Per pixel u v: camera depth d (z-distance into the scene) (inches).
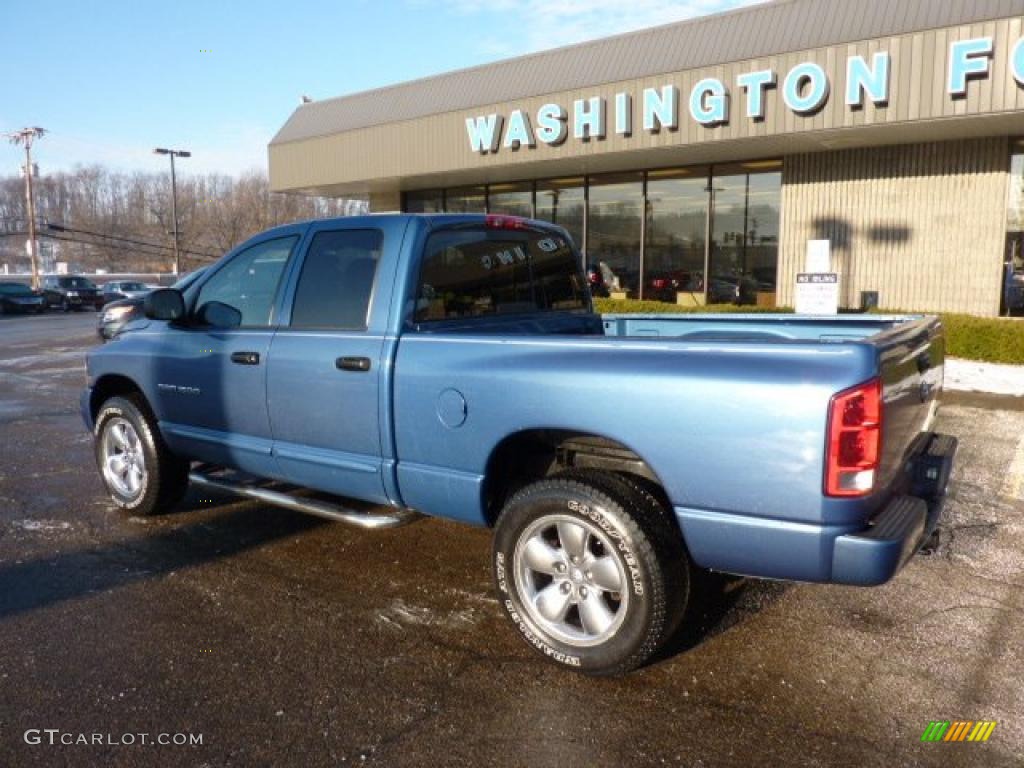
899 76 464.4
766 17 524.4
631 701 124.5
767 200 625.3
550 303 192.4
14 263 4106.8
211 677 131.3
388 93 746.2
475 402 138.9
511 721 119.2
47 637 145.2
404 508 159.2
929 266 555.5
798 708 122.7
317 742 114.0
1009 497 227.5
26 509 221.0
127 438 212.2
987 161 527.5
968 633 146.3
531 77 634.8
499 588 139.8
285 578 171.8
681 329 205.2
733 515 116.7
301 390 165.0
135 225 3878.0
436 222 159.9
